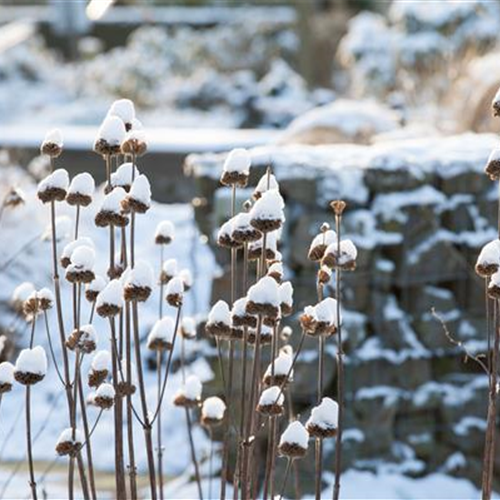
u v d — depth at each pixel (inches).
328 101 1091.3
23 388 434.9
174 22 1779.0
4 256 505.4
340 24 1631.4
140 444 377.4
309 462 347.9
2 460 372.2
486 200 382.0
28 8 1924.2
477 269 202.1
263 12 1733.5
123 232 211.6
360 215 366.6
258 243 216.8
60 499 325.4
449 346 376.5
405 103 739.4
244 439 226.5
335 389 361.4
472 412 374.0
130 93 1359.5
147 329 462.0
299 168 363.3
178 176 698.2
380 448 363.3
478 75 599.2
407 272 370.6
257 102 1100.5
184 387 246.7
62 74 1499.8
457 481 365.1
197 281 491.8
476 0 736.3
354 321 362.3
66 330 461.1
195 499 332.5
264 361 343.6
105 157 207.6
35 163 642.8
